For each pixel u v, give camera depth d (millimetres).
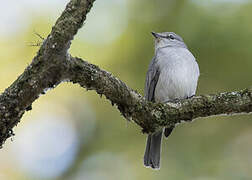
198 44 11883
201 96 7504
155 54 11039
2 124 6406
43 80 6488
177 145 11516
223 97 7410
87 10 6281
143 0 12656
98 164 11695
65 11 6312
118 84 7012
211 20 12062
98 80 6836
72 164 11836
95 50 12336
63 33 6242
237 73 11688
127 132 11789
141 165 11414
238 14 12070
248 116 11648
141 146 11586
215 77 11750
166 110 7410
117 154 11703
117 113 12023
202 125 11703
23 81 6441
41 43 6582
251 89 7426
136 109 7266
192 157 11375
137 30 12430
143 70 12062
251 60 11656
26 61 12414
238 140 11609
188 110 7418
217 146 11539
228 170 11281
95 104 12188
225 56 11766
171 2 12516
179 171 11234
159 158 9977
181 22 12234
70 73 6668
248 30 11875
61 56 6418
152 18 12492
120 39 12422
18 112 6477
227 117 11703
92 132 12047
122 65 12180
